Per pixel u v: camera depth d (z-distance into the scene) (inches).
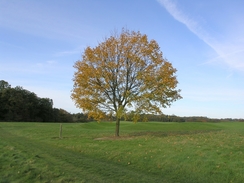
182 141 677.3
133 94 802.8
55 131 1206.3
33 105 3641.7
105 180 357.1
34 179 338.6
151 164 486.9
